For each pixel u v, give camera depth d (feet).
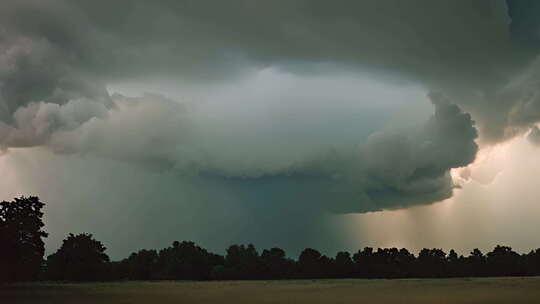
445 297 277.44
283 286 489.67
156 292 379.55
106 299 297.12
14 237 446.60
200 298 301.22
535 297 264.52
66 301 283.79
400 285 474.08
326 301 264.72
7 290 408.67
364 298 282.97
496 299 253.03
